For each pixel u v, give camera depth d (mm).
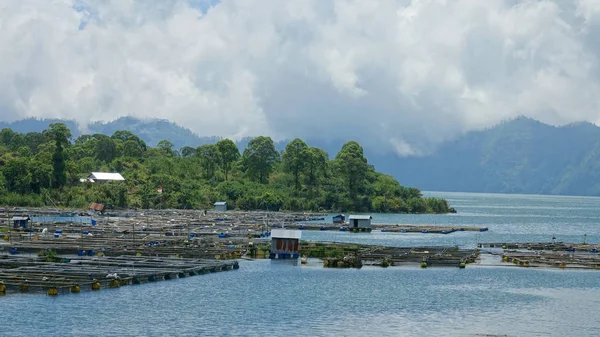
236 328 65438
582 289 87938
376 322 68750
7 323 65062
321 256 116500
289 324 67312
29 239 126750
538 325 68688
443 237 166250
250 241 132125
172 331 63844
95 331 63219
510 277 97000
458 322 69375
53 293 76625
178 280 88438
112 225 165375
